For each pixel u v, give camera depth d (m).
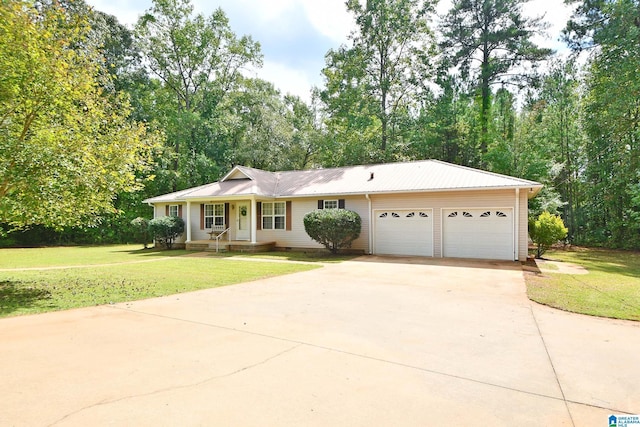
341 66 27.80
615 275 10.52
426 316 5.90
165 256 16.38
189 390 3.30
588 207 23.28
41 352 4.27
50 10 7.98
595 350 4.36
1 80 6.84
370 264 12.59
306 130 34.75
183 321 5.61
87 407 2.99
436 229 14.70
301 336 4.87
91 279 9.70
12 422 2.75
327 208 16.88
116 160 8.41
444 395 3.22
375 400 3.12
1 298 7.34
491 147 23.67
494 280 9.29
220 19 30.53
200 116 29.88
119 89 27.05
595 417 2.86
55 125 8.00
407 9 26.17
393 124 27.80
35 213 7.69
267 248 17.81
